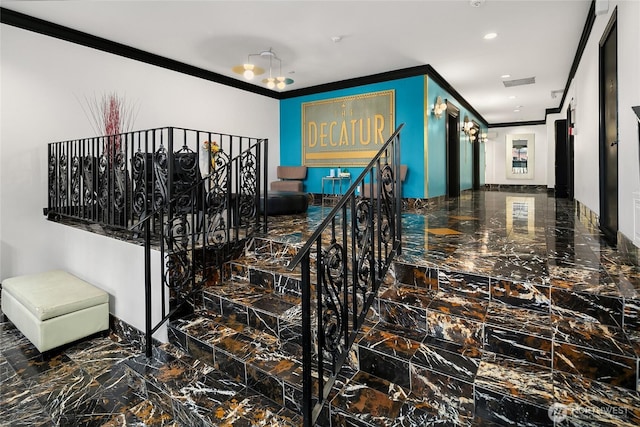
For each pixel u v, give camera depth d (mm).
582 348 1608
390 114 6352
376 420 1582
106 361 2668
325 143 7199
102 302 3043
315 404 1700
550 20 4176
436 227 4117
